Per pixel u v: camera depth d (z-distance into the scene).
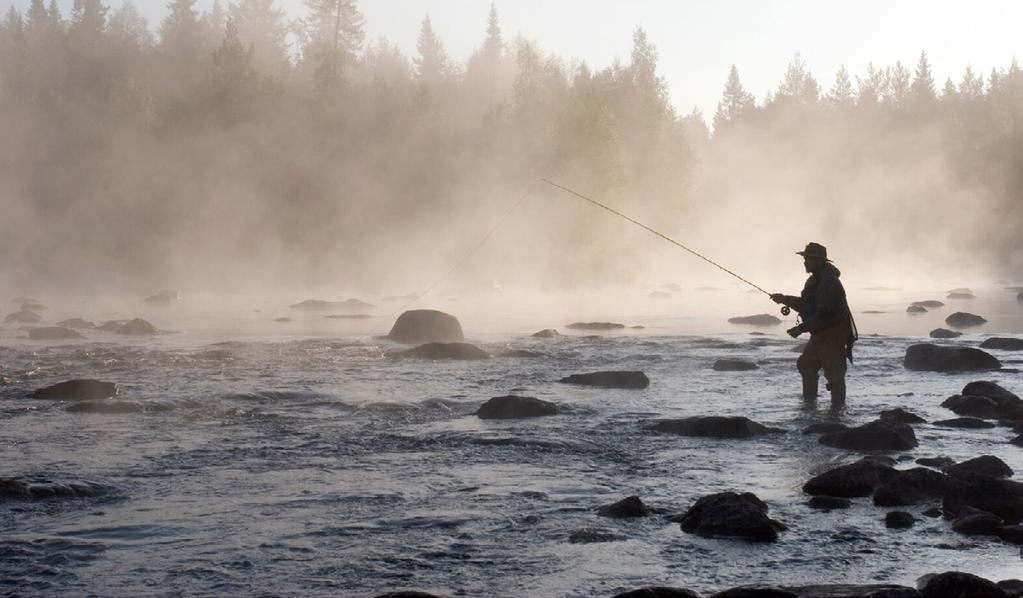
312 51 93.19
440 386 13.49
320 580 5.17
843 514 6.48
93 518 6.43
